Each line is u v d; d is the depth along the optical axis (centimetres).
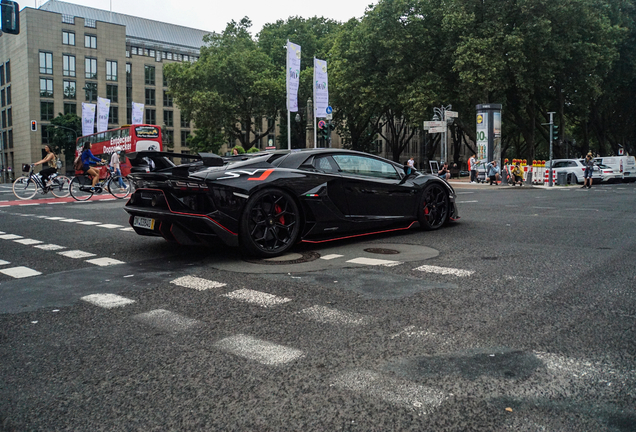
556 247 611
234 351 285
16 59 6988
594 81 3378
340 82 3859
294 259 550
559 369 253
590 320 328
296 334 311
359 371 254
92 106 4403
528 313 345
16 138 7100
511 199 1518
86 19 7106
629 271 471
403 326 322
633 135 4950
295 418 210
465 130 3878
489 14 3175
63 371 262
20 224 920
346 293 404
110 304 383
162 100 7950
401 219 715
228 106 4588
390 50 3569
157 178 548
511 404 219
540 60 3216
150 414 216
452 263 518
